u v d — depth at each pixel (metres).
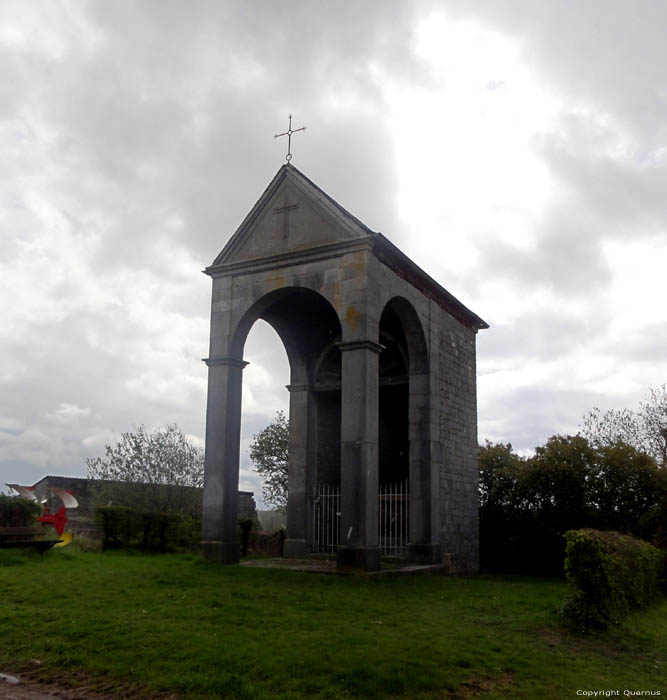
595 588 12.45
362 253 18.58
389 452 24.86
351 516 17.17
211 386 20.09
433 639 10.73
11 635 10.40
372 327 18.38
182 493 31.83
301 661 9.16
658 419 34.09
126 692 8.40
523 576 26.30
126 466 31.70
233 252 20.81
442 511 22.11
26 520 22.72
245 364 20.45
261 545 26.23
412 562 21.11
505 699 8.41
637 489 26.80
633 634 12.25
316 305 23.12
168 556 21.11
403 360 24.05
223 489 19.17
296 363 24.47
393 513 23.23
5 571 15.48
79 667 9.20
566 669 9.77
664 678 9.84
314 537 23.34
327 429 24.64
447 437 23.08
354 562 16.86
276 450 36.59
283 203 20.33
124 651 9.59
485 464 30.70
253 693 8.12
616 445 28.45
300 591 14.23
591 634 11.94
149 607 12.11
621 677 9.67
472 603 14.41
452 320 24.45
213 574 16.02
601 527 26.97
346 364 18.14
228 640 10.05
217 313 20.55
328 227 19.39
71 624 10.80
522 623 12.40
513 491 29.05
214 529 19.02
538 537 27.94
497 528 29.34
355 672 8.81
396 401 25.00
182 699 8.15
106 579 14.74
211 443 19.64
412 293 21.36
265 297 20.00
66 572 15.62
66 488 34.50
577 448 28.33
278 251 20.03
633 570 14.88
